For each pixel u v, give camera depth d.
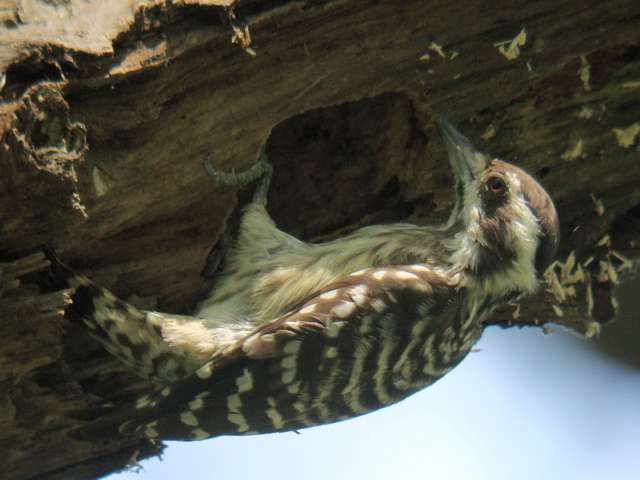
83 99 6.56
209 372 7.19
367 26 7.22
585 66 8.11
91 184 6.77
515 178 8.12
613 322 11.09
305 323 7.32
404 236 8.20
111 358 7.87
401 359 7.71
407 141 8.34
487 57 7.75
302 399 7.46
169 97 6.84
